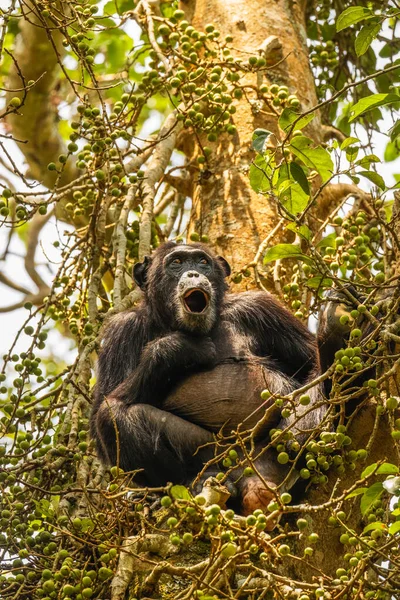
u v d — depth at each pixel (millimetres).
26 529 10297
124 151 14211
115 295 12484
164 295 11922
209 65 13344
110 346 11789
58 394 12234
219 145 13945
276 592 7941
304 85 14602
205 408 10766
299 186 9992
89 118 12656
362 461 10055
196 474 10492
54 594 9078
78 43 12531
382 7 16422
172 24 14430
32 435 11312
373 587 8242
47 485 10969
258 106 13648
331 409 9102
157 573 8188
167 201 15734
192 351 11000
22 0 12375
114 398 10922
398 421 8875
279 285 12375
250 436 8945
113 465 10664
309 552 8172
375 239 13047
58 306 12898
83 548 9719
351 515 10047
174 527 8203
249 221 13195
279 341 11727
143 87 13523
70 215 15234
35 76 17172
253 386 10812
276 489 8438
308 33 17297
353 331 9133
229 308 11953
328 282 9609
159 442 10453
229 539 7914
